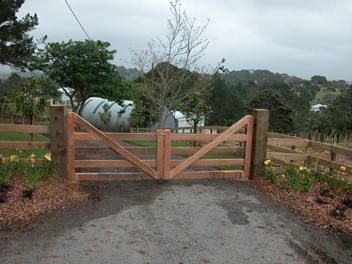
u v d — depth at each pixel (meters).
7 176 5.77
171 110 16.81
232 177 7.19
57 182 6.16
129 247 4.23
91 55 25.48
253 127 7.08
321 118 27.14
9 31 11.20
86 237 4.42
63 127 6.28
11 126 6.27
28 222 4.72
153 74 16.22
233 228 4.89
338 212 5.46
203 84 16.23
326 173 6.99
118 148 6.61
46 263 3.80
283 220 5.22
